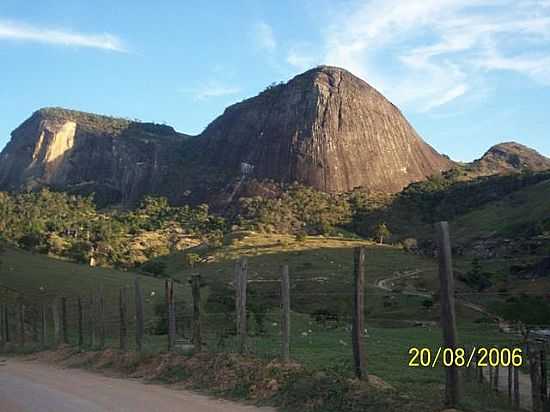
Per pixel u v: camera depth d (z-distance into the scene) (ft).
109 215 595.88
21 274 217.15
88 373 64.75
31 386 55.77
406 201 649.20
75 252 334.44
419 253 428.56
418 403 36.68
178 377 54.49
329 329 160.76
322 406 39.58
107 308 169.78
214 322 128.06
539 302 111.96
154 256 424.46
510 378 58.65
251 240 481.87
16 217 375.66
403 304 242.99
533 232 365.61
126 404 43.27
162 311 145.69
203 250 446.60
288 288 51.19
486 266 286.87
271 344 95.20
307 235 542.98
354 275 44.37
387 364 76.07
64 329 92.63
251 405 42.32
